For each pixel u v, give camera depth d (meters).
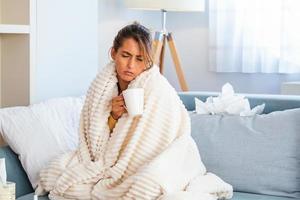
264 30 4.07
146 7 3.63
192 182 2.09
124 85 2.24
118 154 2.13
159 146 2.12
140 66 2.18
